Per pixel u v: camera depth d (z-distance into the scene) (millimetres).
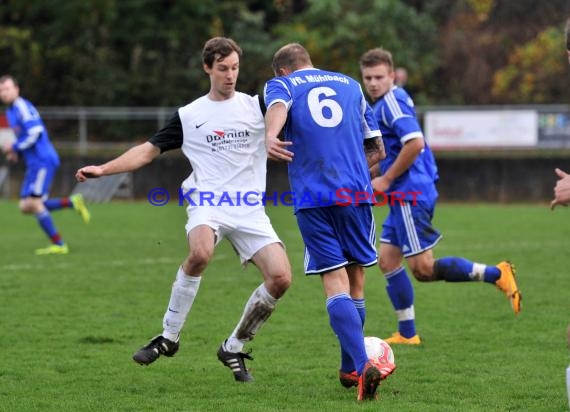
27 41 106000
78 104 102812
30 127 48906
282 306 33125
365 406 19734
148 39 103500
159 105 101562
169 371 23688
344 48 97438
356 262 21469
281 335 28109
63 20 103688
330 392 21312
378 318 31422
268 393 21266
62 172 84312
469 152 81688
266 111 21531
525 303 33562
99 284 38031
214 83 22219
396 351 26062
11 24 109438
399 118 26188
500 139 80375
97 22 104250
